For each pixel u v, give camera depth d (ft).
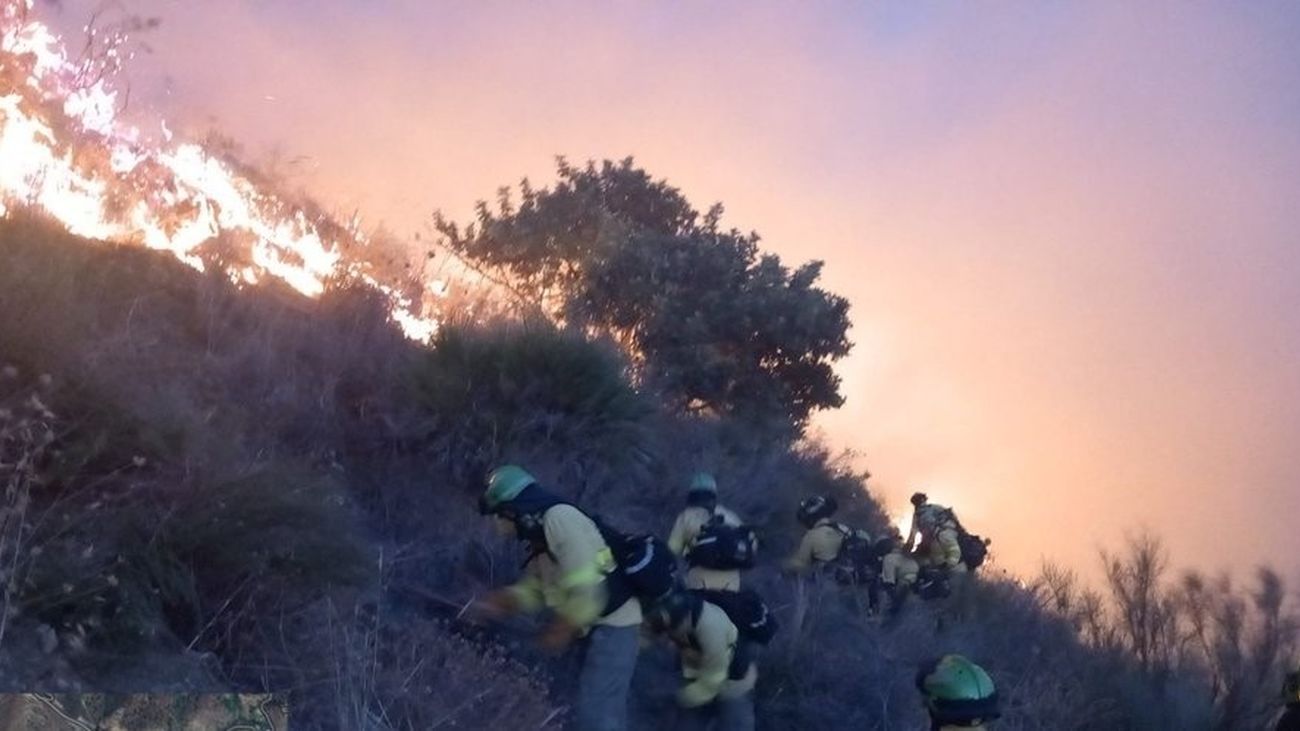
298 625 17.90
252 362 25.14
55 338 18.58
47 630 15.08
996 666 31.94
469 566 23.94
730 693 22.59
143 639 15.98
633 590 20.15
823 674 27.09
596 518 20.49
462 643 19.99
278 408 24.58
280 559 18.30
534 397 27.63
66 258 22.74
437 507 25.04
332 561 18.89
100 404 18.29
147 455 18.51
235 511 18.22
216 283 27.02
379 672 17.94
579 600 19.65
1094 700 32.45
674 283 49.14
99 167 32.14
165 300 26.12
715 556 23.34
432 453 25.93
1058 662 33.99
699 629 21.80
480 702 18.74
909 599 33.04
